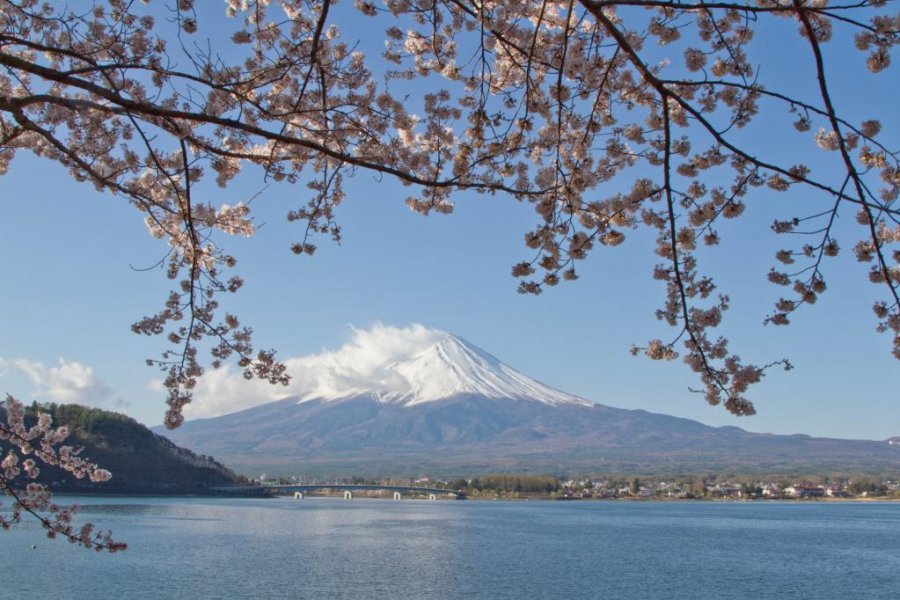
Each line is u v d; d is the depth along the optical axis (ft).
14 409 30.19
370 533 222.28
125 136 26.50
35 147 26.22
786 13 20.17
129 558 146.10
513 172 23.63
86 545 27.30
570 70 22.29
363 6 24.48
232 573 131.23
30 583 115.34
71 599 104.17
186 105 24.03
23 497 28.58
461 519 304.30
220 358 28.63
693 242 22.95
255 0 25.95
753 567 156.66
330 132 24.66
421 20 23.73
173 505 332.80
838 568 157.17
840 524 301.63
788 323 20.79
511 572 141.69
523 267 22.07
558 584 129.18
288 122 24.29
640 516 354.33
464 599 113.70
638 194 22.80
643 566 154.81
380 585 123.34
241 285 29.27
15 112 19.39
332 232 27.71
